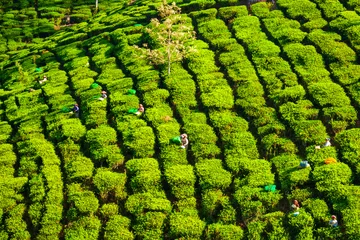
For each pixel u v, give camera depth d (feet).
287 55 133.39
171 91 127.34
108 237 91.20
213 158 106.32
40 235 94.27
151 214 94.02
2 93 145.79
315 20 146.00
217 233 88.28
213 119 115.85
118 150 111.65
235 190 97.04
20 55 174.60
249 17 152.87
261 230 86.99
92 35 169.89
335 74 123.54
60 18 211.41
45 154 114.11
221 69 134.92
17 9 224.74
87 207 97.71
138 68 139.74
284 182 95.91
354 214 85.81
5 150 118.21
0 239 95.25
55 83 142.41
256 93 121.49
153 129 116.37
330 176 94.43
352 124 108.78
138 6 181.57
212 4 164.04
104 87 135.33
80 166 108.47
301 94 117.80
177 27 152.05
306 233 84.33
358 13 146.61
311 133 106.42
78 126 120.78
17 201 103.65
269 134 108.68
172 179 100.68
